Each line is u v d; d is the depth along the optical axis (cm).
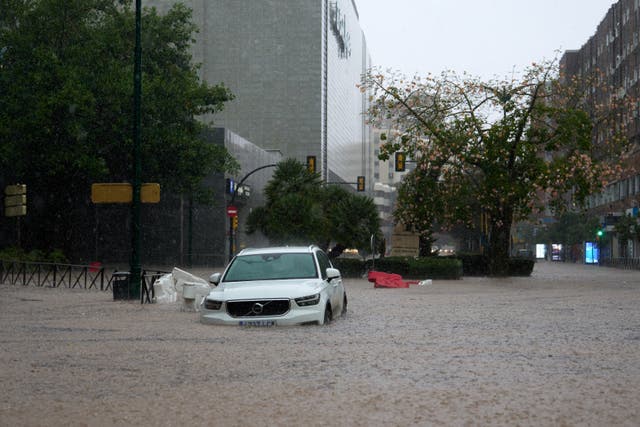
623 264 7569
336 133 16162
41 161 4772
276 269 1631
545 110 4238
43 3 4906
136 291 2384
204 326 1502
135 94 2434
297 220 5188
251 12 14025
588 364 1021
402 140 4441
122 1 5353
